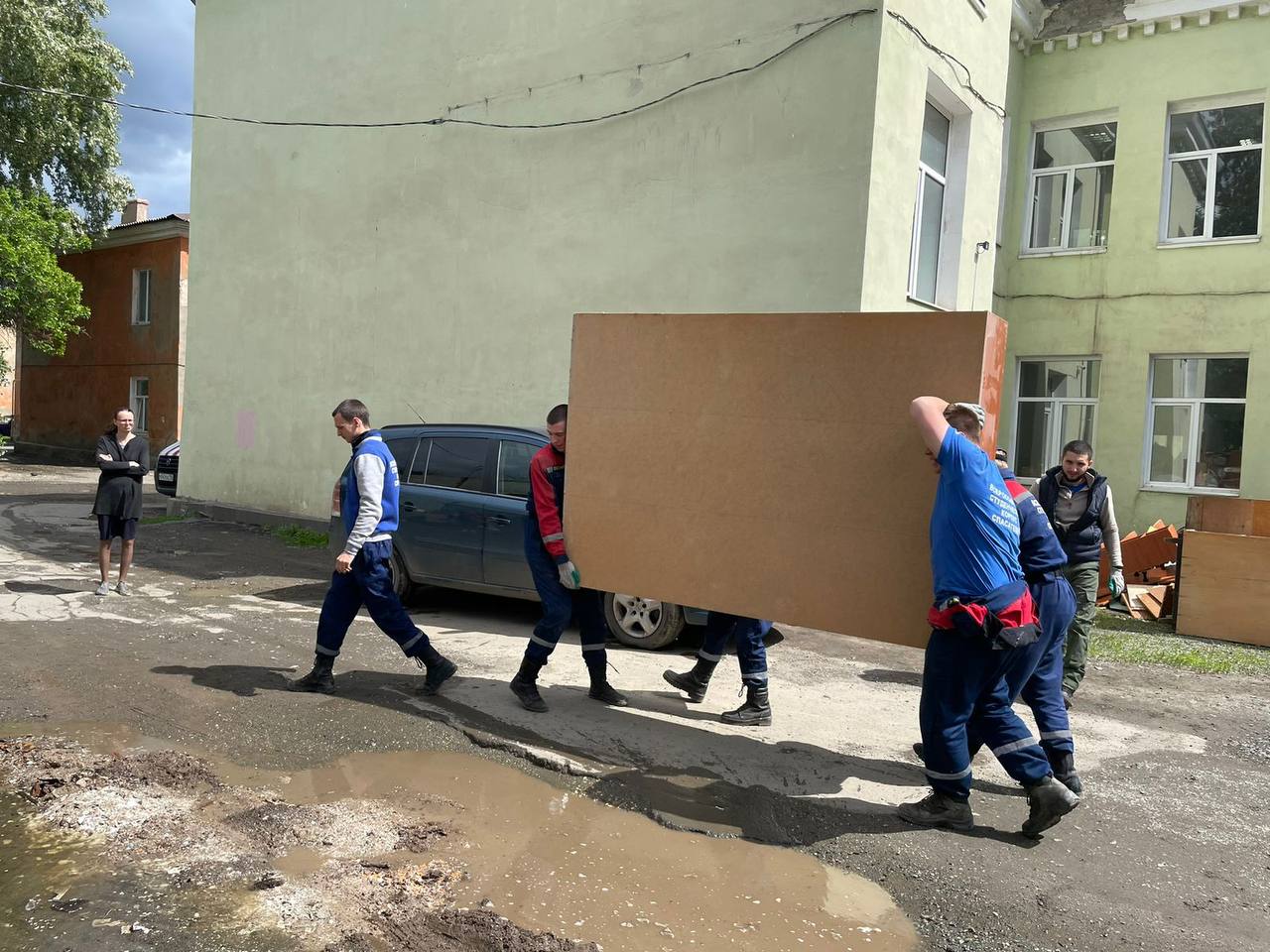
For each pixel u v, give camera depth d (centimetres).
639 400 487
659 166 948
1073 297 1404
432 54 1155
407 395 1191
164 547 1109
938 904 331
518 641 701
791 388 445
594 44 996
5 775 403
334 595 534
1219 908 338
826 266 838
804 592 443
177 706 503
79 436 2861
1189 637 880
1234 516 935
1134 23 1346
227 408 1429
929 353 413
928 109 983
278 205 1351
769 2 867
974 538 373
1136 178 1355
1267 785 473
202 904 304
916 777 455
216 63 1438
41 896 305
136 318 2670
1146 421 1348
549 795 413
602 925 305
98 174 2562
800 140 852
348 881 325
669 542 478
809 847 374
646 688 588
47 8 2406
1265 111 1270
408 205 1188
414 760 447
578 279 1016
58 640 633
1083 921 323
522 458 753
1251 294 1267
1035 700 444
